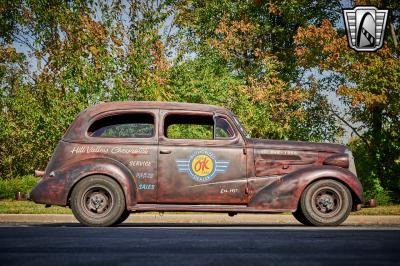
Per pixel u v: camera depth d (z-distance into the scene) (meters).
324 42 16.27
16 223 9.05
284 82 19.66
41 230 6.54
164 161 7.81
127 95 14.99
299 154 8.03
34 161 20.77
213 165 7.86
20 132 18.59
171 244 4.95
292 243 5.05
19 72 17.00
